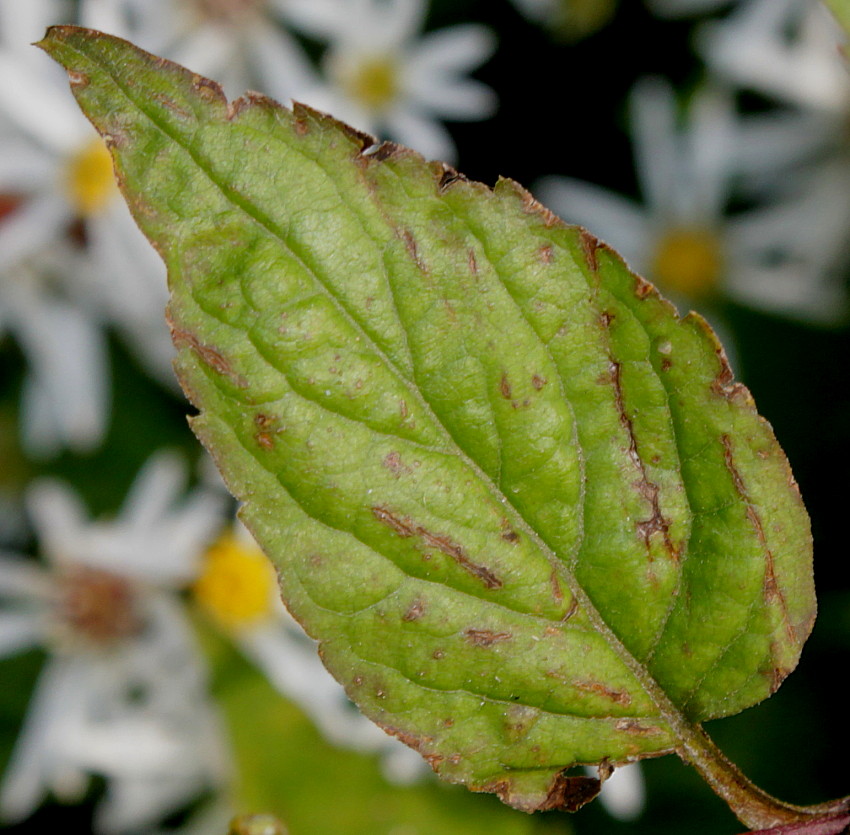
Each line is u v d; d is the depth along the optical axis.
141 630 0.31
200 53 0.31
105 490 0.32
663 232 0.32
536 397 0.17
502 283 0.16
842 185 0.32
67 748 0.31
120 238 0.31
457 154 0.32
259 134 0.16
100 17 0.31
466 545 0.17
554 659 0.17
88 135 0.31
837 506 0.31
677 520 0.17
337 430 0.16
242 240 0.16
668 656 0.17
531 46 0.32
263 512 0.16
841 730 0.31
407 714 0.17
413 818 0.31
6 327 0.31
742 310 0.32
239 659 0.31
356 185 0.16
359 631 0.16
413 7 0.32
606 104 0.32
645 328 0.16
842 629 0.31
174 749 0.31
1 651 0.31
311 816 0.31
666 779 0.31
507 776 0.17
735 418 0.16
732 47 0.31
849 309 0.32
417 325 0.16
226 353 0.16
